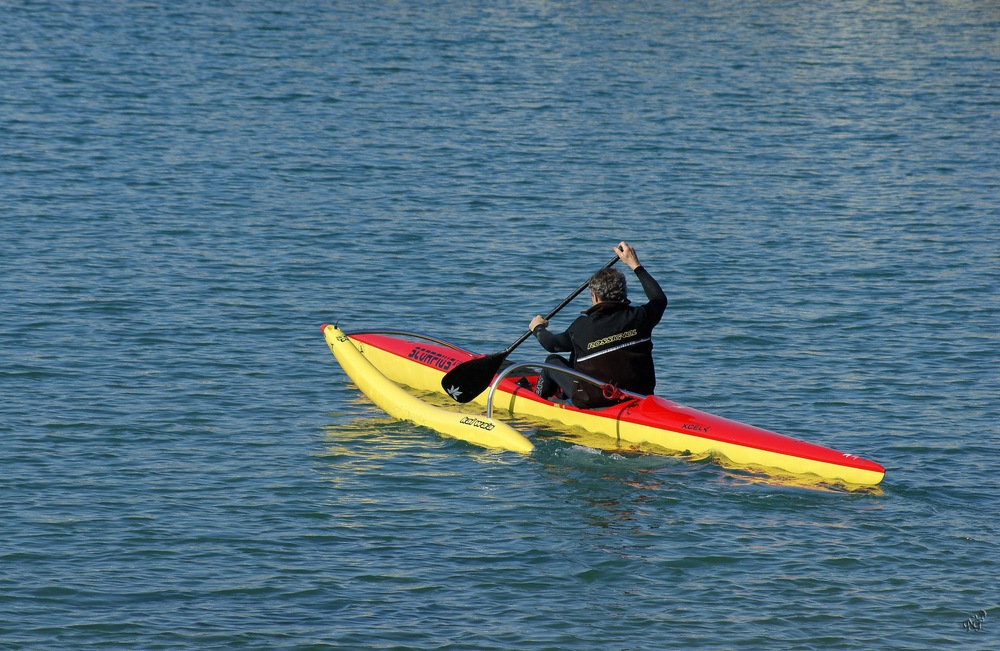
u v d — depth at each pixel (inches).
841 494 1200.8
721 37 5310.0
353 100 3725.4
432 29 5216.5
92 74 3924.7
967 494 1202.0
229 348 1673.2
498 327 1817.2
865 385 1560.0
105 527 1088.2
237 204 2516.0
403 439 1360.7
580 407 1400.1
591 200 2659.9
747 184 2847.0
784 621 944.9
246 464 1259.8
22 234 2210.9
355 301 1915.6
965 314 1899.6
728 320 1857.8
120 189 2586.1
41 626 911.7
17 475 1199.6
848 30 5585.6
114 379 1519.4
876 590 997.8
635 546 1075.9
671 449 1327.5
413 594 979.9
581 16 5807.1
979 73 4503.0
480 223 2444.6
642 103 3833.7
